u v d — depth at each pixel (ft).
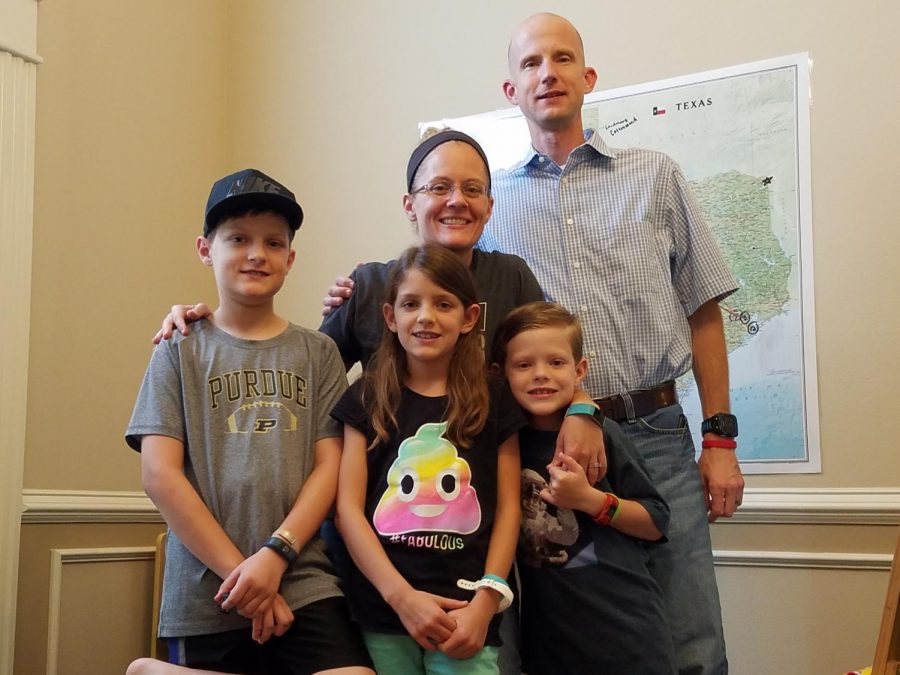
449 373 5.52
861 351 8.39
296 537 5.16
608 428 5.90
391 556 5.10
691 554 6.49
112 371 9.43
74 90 9.26
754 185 8.95
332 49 11.25
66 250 8.99
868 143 8.56
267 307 5.85
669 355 6.77
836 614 8.15
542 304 5.85
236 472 5.36
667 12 9.50
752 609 8.45
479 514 5.20
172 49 10.77
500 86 10.27
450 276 5.45
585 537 5.56
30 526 8.31
